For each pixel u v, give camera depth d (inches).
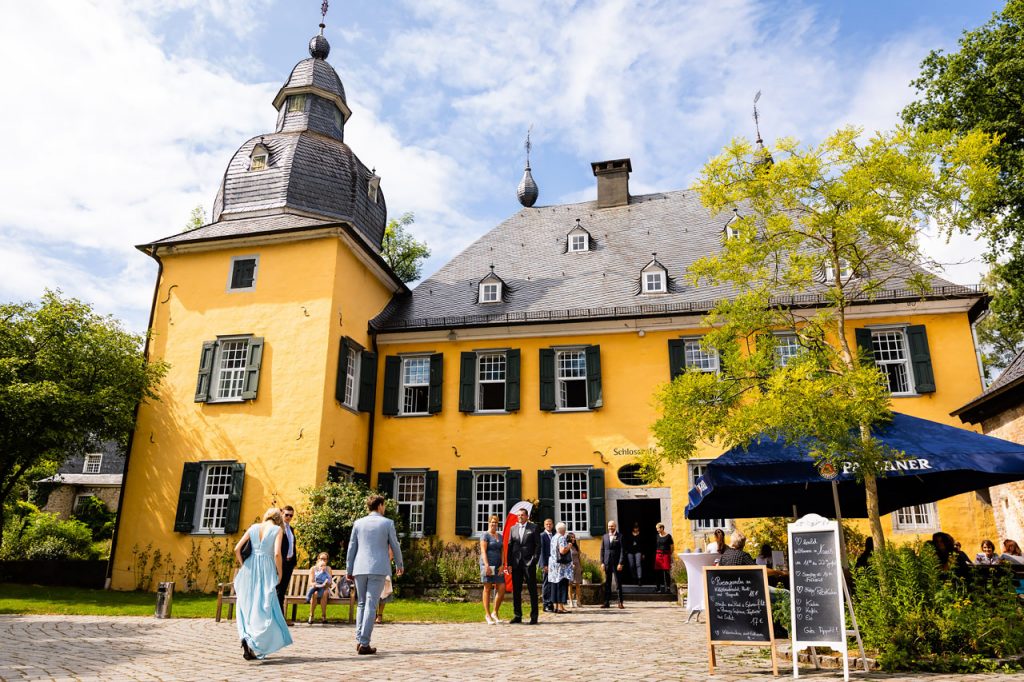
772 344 374.9
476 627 412.5
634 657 295.7
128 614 491.8
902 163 339.9
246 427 697.6
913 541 625.0
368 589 304.5
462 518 719.7
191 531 677.9
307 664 274.4
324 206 828.0
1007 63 740.0
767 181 370.3
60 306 679.7
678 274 783.7
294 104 932.6
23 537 1013.2
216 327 740.0
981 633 265.3
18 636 364.5
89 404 646.5
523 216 984.3
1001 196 717.9
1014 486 578.2
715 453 687.1
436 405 763.4
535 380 753.6
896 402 665.6
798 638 256.7
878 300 676.7
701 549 664.4
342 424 722.8
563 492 722.2
